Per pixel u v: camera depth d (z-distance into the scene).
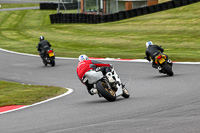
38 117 26.58
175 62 62.19
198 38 98.56
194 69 51.84
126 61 68.94
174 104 27.25
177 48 88.19
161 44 95.94
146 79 45.94
